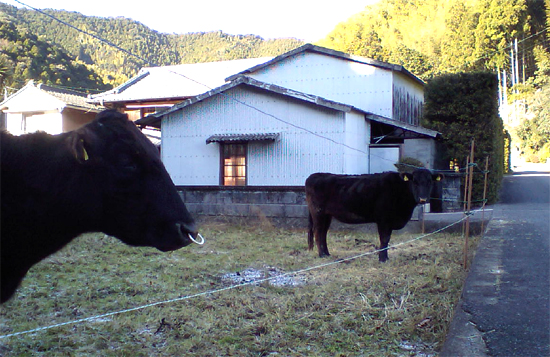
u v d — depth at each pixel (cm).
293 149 1353
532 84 5472
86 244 960
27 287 639
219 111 1445
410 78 1975
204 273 742
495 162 1576
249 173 1405
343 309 551
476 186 1506
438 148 1788
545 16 5625
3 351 427
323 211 923
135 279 691
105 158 248
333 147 1310
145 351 434
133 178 251
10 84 2311
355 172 1372
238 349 441
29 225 241
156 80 2433
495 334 424
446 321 489
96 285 653
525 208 1385
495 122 1606
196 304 568
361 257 879
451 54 4919
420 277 697
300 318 523
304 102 1341
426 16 5616
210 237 1091
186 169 1488
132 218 254
